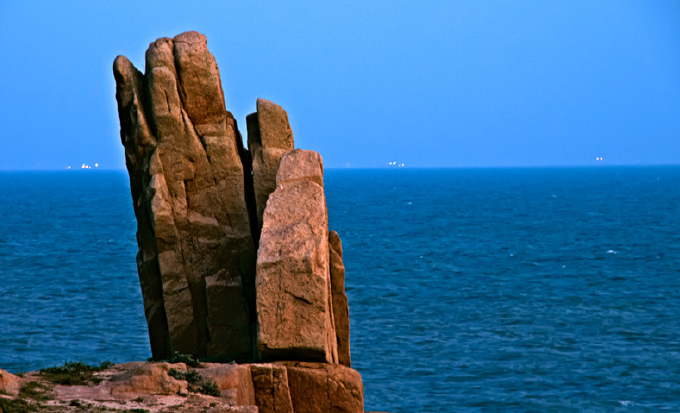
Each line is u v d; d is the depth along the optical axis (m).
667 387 73.06
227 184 53.03
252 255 53.06
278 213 48.31
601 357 82.94
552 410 66.94
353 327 97.00
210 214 52.97
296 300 45.12
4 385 37.06
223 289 52.53
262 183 53.25
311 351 44.94
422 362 81.12
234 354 52.75
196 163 52.62
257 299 45.16
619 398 70.00
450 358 82.62
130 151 53.53
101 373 42.72
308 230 46.94
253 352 52.38
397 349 86.25
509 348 86.88
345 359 50.88
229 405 37.69
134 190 53.97
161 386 39.28
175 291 52.06
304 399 44.75
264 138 53.78
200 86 52.50
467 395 70.75
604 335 92.75
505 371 78.00
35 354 80.62
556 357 83.06
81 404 36.09
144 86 53.44
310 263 45.12
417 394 71.00
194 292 52.62
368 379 75.19
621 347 87.19
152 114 52.09
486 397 70.12
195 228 52.56
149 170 51.91
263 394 43.56
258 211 53.06
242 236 53.03
